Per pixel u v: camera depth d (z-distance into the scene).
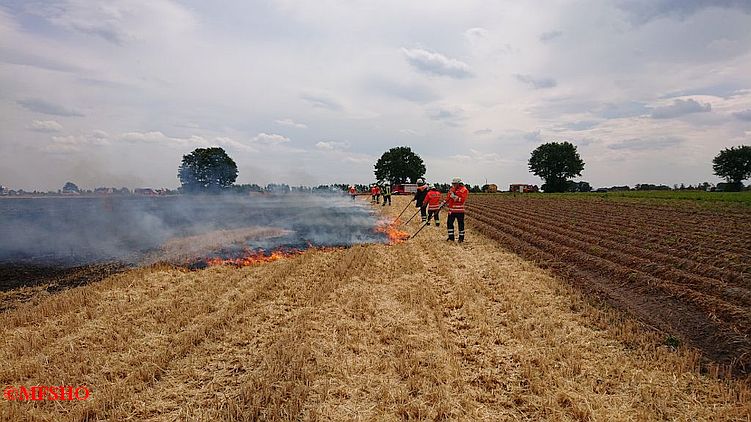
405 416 5.25
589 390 5.77
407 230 22.42
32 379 6.04
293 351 6.77
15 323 8.15
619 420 5.08
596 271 12.39
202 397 5.58
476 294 10.13
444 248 16.36
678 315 8.46
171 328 7.88
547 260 14.12
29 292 10.62
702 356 6.79
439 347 7.11
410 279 11.59
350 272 12.23
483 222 26.66
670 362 6.50
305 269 12.66
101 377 6.06
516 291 10.42
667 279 10.99
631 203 40.41
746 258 12.36
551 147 104.56
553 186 106.38
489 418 5.20
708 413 5.23
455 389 5.79
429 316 8.61
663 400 5.49
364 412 5.27
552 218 27.66
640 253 13.91
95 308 9.08
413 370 6.20
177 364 6.49
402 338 7.42
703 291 9.77
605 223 23.50
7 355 6.75
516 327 7.98
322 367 6.37
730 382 5.88
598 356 6.81
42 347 7.10
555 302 9.62
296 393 5.55
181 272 12.50
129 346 7.09
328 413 5.22
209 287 10.71
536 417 5.23
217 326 8.00
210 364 6.51
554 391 5.75
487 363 6.55
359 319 8.52
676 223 22.19
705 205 34.50
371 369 6.38
